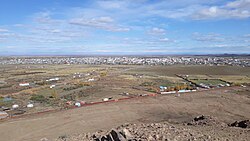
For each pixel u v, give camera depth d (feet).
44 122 123.34
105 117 133.18
